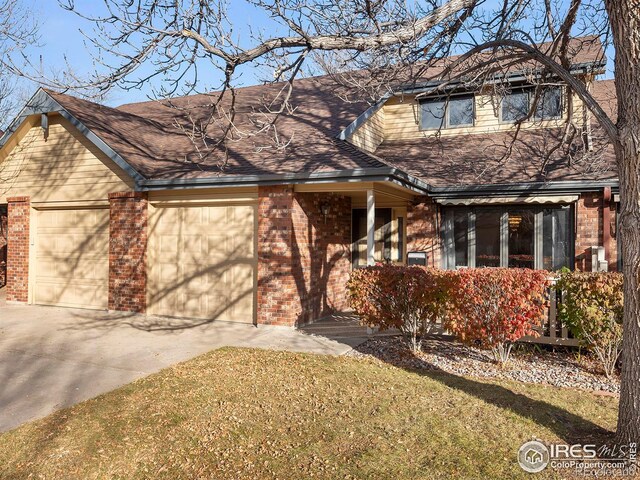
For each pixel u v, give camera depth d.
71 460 4.55
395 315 8.47
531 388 6.54
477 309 7.67
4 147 13.07
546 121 13.05
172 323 10.92
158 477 4.33
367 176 9.42
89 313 12.07
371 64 7.83
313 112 13.83
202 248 11.38
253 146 11.95
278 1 6.35
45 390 6.44
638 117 4.48
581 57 13.07
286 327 10.23
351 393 6.27
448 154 13.04
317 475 4.34
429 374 7.18
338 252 12.88
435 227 12.29
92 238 12.63
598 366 7.59
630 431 4.63
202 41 6.18
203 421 5.39
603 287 7.19
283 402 5.95
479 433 5.12
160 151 12.91
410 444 4.89
